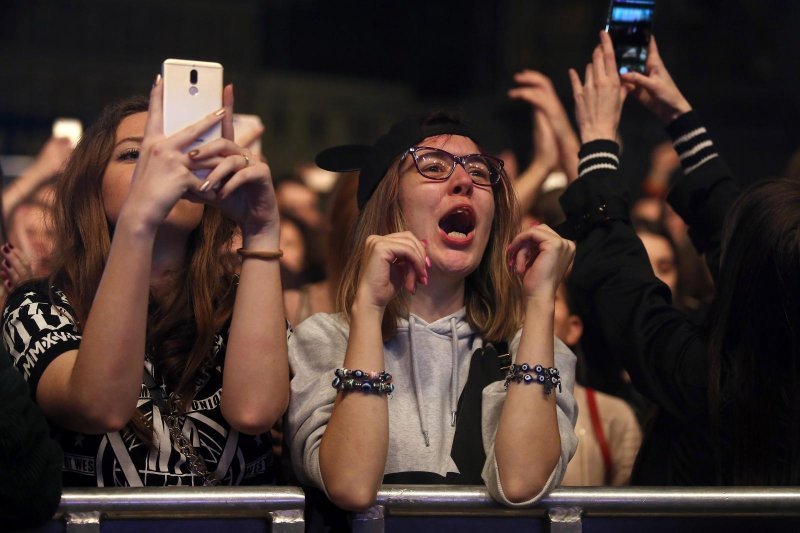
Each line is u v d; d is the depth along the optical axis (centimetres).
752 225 213
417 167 212
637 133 944
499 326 213
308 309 369
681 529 182
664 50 1002
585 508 181
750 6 998
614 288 236
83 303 194
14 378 162
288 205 471
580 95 261
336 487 176
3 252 268
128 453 187
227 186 172
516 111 1038
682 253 407
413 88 1120
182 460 190
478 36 1095
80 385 171
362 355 181
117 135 201
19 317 188
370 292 185
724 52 1003
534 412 183
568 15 1039
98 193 200
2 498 158
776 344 207
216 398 196
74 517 164
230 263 206
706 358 218
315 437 187
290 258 440
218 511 167
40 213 328
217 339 199
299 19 1092
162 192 169
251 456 197
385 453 179
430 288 212
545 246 194
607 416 304
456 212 210
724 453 211
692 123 264
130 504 165
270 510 169
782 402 207
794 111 991
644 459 235
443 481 194
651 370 225
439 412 203
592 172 251
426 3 1120
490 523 180
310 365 200
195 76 174
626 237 242
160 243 200
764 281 209
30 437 160
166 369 194
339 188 299
